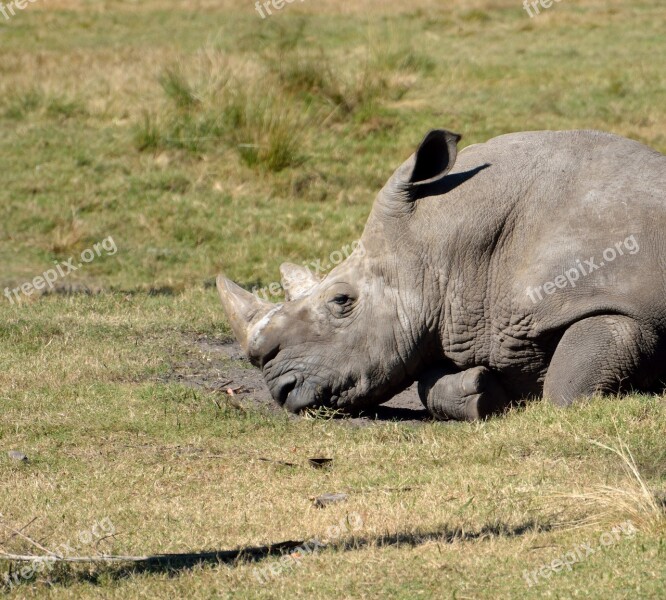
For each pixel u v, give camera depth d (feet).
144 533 56.34
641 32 225.15
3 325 97.14
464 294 75.66
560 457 64.08
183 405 78.07
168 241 134.21
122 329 99.14
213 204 142.20
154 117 160.15
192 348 95.14
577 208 73.77
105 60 202.08
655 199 72.79
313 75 172.24
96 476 64.75
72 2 273.33
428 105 172.45
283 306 80.23
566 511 55.62
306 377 78.59
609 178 74.18
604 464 62.03
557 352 73.15
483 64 198.18
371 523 55.93
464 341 76.33
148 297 114.01
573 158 75.72
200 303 110.83
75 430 72.84
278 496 61.36
